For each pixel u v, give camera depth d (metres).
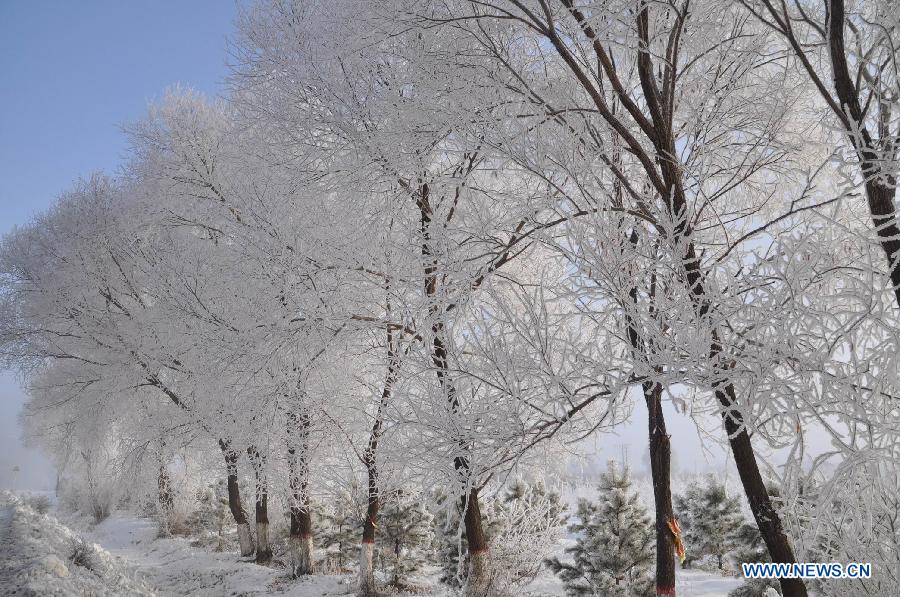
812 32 5.21
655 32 5.15
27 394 17.66
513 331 4.26
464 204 5.69
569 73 5.94
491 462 4.57
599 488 9.58
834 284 4.08
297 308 7.45
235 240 8.72
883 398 3.30
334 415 9.62
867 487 3.32
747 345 3.55
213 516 22.25
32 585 7.00
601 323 4.01
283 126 7.01
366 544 10.80
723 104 5.60
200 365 9.54
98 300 15.73
